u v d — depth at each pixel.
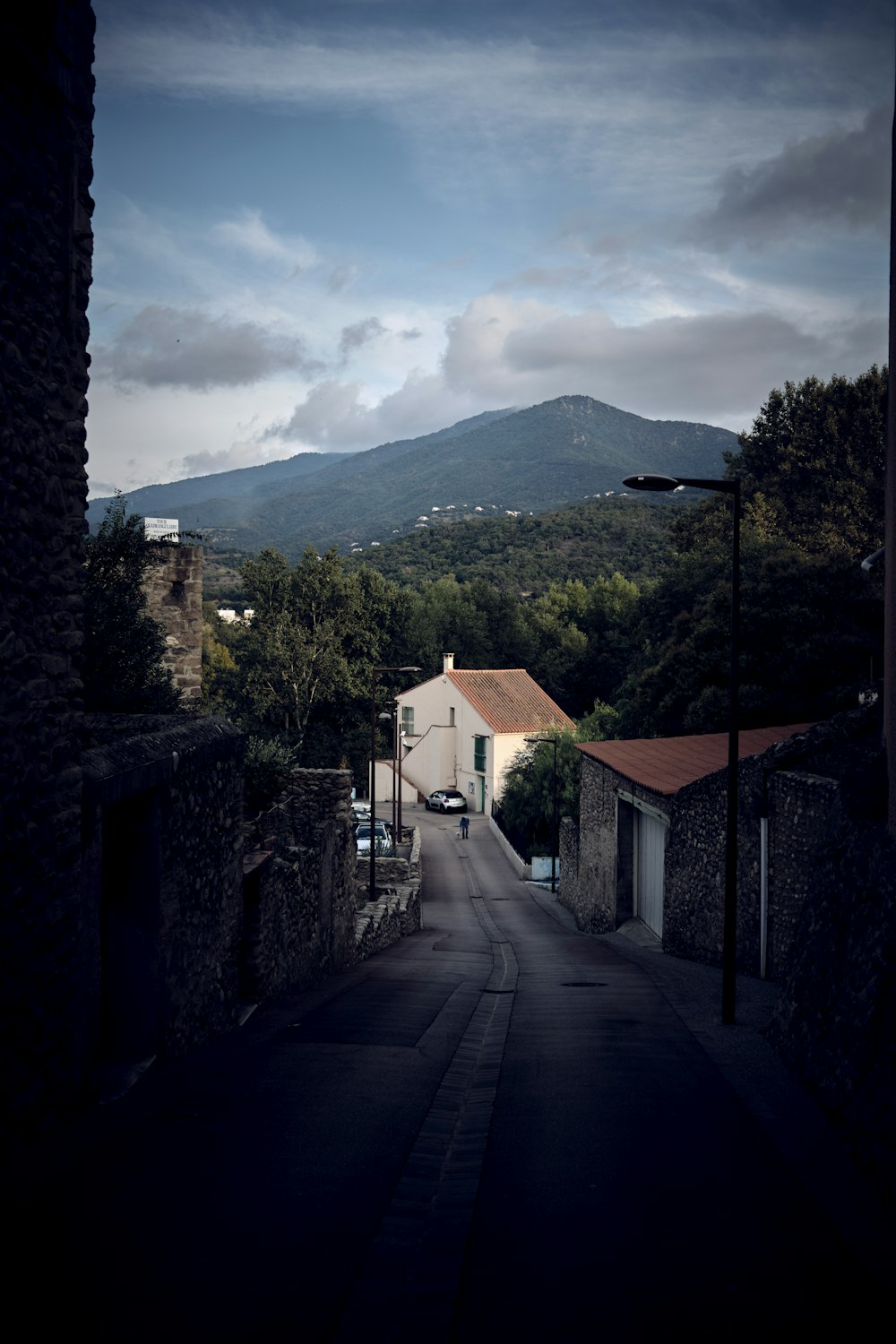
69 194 6.28
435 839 56.47
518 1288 4.64
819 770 16.05
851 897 9.21
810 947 10.25
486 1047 11.09
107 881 8.03
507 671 71.19
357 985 15.43
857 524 54.12
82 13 6.39
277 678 58.25
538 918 34.81
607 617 86.38
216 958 10.01
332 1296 4.32
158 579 19.98
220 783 10.01
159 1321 4.00
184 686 20.16
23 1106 5.87
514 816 53.41
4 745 5.58
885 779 10.29
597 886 29.25
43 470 6.02
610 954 22.44
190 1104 7.21
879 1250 5.18
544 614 88.81
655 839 24.22
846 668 31.47
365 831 42.41
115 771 7.21
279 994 12.83
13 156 5.57
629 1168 6.50
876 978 7.52
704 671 33.25
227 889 10.37
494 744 63.06
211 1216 5.12
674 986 16.41
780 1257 5.06
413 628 76.44
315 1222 5.15
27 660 5.84
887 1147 6.14
